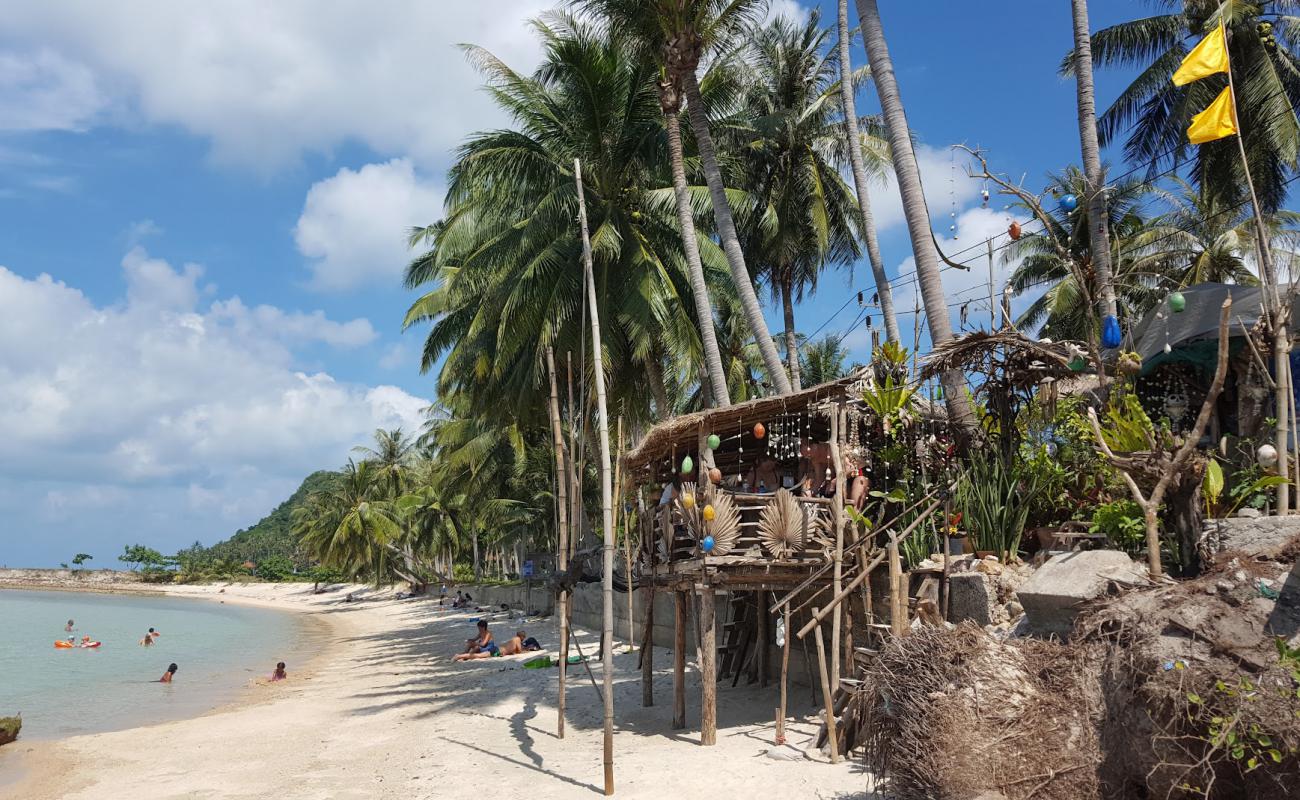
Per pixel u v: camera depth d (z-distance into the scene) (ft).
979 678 21.36
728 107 71.67
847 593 30.71
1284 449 25.93
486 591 154.40
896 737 22.17
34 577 362.33
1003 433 34.88
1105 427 29.73
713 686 34.83
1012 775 19.88
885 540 35.55
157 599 295.28
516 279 69.05
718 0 57.26
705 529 34.30
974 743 20.29
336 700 60.49
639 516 45.09
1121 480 31.22
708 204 70.64
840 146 81.76
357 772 36.32
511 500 135.64
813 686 40.47
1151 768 18.48
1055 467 33.27
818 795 26.25
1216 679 17.54
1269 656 17.79
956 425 36.86
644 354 64.95
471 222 75.41
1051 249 81.15
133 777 38.96
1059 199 31.30
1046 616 24.22
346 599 240.12
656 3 55.93
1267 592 19.33
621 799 28.32
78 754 45.57
